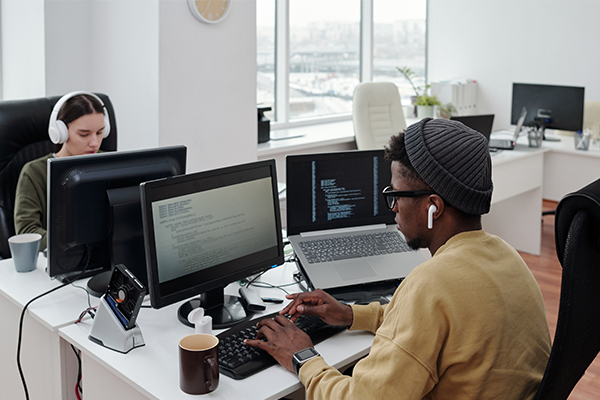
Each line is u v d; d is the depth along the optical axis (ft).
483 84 19.12
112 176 5.22
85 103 6.48
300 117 16.87
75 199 5.05
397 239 6.06
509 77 18.45
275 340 4.25
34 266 5.89
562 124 13.52
